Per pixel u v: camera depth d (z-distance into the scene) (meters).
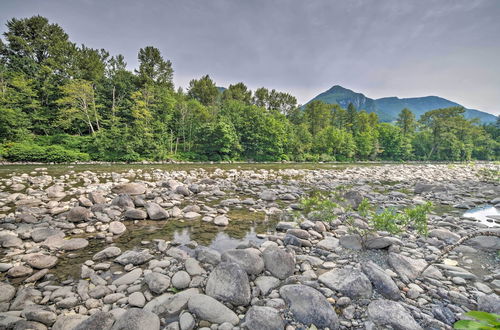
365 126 67.81
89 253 5.32
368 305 3.40
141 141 34.50
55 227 6.70
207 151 41.25
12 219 7.06
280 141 46.34
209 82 63.47
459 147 65.81
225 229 7.11
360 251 5.37
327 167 33.19
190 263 4.62
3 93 32.16
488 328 1.23
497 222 8.01
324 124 64.88
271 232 6.92
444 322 3.18
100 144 32.19
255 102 74.06
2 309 3.35
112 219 7.63
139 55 50.94
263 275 4.29
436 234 6.40
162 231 6.82
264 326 2.95
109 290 3.87
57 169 21.39
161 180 16.42
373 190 14.56
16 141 29.62
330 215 7.27
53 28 43.31
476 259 5.06
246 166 31.81
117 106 40.16
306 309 3.25
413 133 72.56
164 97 41.97
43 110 36.56
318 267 4.70
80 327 2.84
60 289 3.84
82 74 40.16
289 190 13.34
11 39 38.81
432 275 4.32
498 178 18.86
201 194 11.79
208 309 3.28
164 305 3.44
